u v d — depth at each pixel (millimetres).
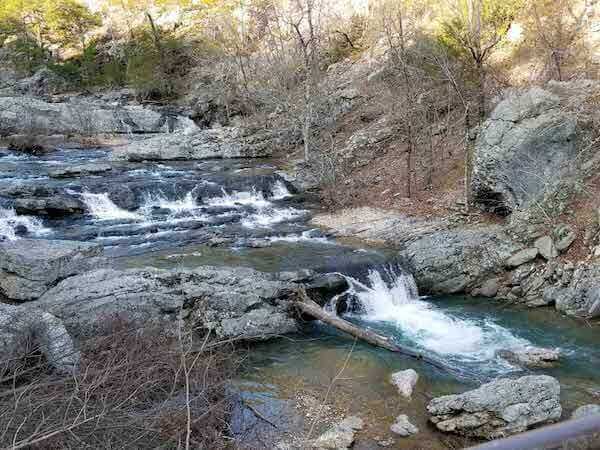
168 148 24781
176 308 9711
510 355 9586
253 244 14234
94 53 46344
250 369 8812
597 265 11547
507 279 12633
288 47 28750
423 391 8227
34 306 9078
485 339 10438
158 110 34469
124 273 10391
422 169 18891
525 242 12914
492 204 14773
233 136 27000
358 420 7402
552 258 12320
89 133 29719
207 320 9742
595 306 11023
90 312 9102
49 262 10508
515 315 11570
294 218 17422
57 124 29203
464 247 13141
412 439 7047
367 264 12656
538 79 18250
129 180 19016
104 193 17188
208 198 18766
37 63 45312
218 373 6980
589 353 9703
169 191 18219
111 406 5301
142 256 13211
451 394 8148
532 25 19594
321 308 10945
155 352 6488
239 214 17484
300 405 7762
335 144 22703
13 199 15922
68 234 14805
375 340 9781
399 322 11359
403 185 18516
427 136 19578
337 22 30484
